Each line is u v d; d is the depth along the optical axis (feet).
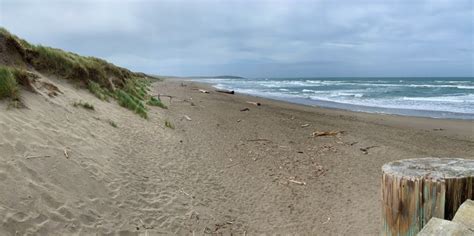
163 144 30.45
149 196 19.04
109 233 14.57
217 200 20.92
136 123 35.06
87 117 28.22
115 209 16.52
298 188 24.39
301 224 18.85
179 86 157.17
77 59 42.78
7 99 21.97
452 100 98.94
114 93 43.96
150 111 47.85
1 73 23.04
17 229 12.43
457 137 44.93
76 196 15.96
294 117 60.59
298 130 47.16
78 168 18.29
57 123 23.11
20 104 22.30
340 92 145.69
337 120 58.29
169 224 16.75
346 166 30.27
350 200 22.48
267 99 106.32
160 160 25.66
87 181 17.61
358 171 28.89
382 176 7.38
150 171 22.66
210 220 18.11
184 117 50.78
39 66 35.37
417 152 36.09
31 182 15.10
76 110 28.37
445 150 37.29
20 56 33.50
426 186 6.43
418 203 6.56
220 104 78.64
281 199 22.22
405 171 6.99
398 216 6.89
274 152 34.22
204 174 25.18
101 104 36.11
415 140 42.34
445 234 5.74
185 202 19.49
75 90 36.17
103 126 28.19
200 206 19.51
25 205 13.67
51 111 24.73
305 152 34.73
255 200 21.74
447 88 159.53
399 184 6.80
